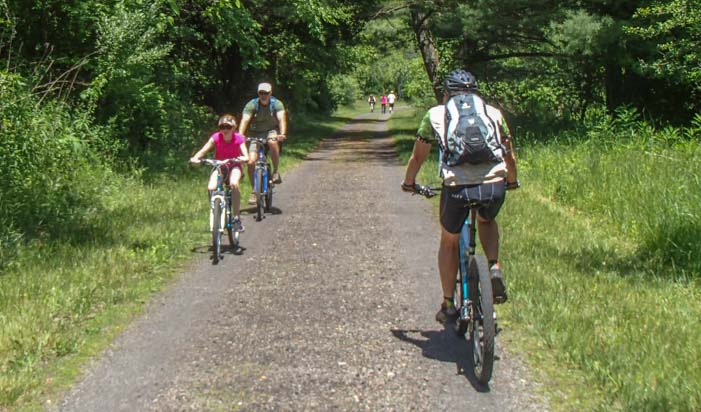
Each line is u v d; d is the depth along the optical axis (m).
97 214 9.47
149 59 13.38
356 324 5.69
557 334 5.10
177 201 10.81
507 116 22.72
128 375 4.69
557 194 11.67
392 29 30.25
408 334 5.47
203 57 23.84
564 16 18.00
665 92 19.97
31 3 12.25
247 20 18.11
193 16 18.98
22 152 9.19
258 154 10.42
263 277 7.10
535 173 13.49
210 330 5.55
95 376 4.66
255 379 4.64
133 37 13.02
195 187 12.31
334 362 4.91
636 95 19.91
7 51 12.27
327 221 9.99
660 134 14.53
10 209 8.26
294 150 22.14
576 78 22.72
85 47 13.16
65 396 4.38
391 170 16.91
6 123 8.99
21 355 4.89
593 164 12.31
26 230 8.06
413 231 9.20
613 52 17.80
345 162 19.50
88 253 7.47
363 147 26.08
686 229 7.69
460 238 5.15
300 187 13.81
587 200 10.58
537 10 19.02
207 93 26.02
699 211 8.16
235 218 8.33
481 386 4.49
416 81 49.56
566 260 7.26
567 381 4.47
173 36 17.78
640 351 4.67
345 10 27.12
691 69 16.09
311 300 6.32
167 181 12.83
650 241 7.81
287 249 8.31
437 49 28.11
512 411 4.15
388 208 11.03
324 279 7.00
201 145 17.19
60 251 7.55
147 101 14.06
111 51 12.69
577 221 9.48
